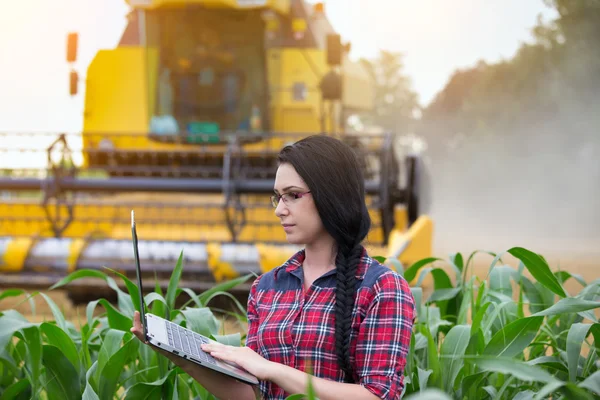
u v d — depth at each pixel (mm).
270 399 2193
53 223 8344
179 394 2621
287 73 10625
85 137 10156
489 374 2570
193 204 8234
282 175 2145
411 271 3354
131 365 2859
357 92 12812
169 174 10250
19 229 9312
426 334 2635
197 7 10438
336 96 9781
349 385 2010
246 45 10594
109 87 10477
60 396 2586
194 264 7230
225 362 2102
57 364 2553
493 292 2947
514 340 2393
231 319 6031
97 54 10484
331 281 2135
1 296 3092
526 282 3215
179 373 2580
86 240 7492
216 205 8086
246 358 2084
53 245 7438
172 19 10523
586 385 1788
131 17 10906
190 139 10266
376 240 8273
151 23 10570
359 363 2051
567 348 2281
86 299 8141
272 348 2139
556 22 39906
